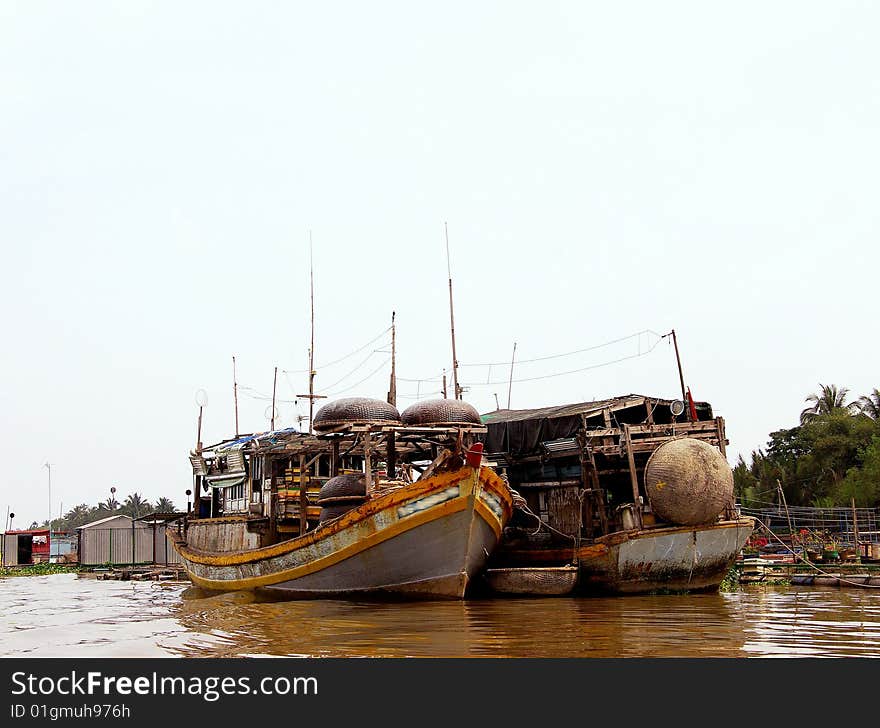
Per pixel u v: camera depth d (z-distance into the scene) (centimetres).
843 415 6172
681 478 2372
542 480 2847
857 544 3391
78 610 2538
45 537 6975
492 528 2295
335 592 2361
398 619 1864
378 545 2219
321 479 2950
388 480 2358
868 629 1655
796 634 1591
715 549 2452
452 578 2203
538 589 2383
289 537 2931
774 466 6325
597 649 1429
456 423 2284
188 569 3372
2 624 2127
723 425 2558
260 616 2008
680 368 2811
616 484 2739
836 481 5734
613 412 2688
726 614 1933
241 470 3238
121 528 5756
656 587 2433
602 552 2439
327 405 2372
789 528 4159
